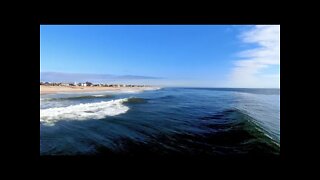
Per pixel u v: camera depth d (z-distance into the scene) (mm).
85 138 4059
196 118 6258
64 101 7414
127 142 3957
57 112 5984
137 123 5539
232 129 4926
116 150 3586
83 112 6312
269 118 5906
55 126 4652
